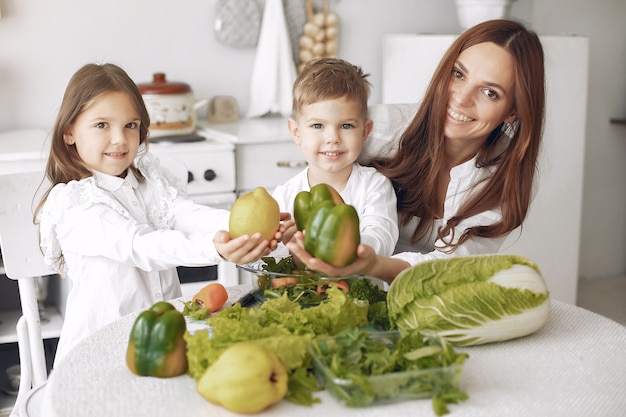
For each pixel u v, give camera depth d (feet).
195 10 9.48
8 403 7.66
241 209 3.97
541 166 9.14
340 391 3.17
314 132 4.84
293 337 3.35
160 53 9.45
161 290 5.42
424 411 3.17
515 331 3.79
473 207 5.17
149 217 5.58
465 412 3.16
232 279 8.09
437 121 5.03
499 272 3.81
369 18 10.34
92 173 5.22
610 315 10.43
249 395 3.07
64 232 4.96
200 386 3.20
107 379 3.47
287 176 8.52
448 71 4.93
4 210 5.38
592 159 11.35
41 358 5.65
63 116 5.04
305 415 3.13
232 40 9.60
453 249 4.95
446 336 3.70
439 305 3.70
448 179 5.37
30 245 5.49
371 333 3.52
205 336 3.38
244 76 9.89
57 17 8.91
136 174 5.56
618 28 11.00
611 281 11.74
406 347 3.33
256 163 8.35
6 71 8.82
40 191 5.49
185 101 8.52
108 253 4.79
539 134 5.05
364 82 5.05
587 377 3.50
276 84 9.68
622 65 11.14
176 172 6.28
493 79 4.78
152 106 8.33
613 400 3.30
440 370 3.22
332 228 3.62
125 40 9.26
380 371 3.19
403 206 5.38
